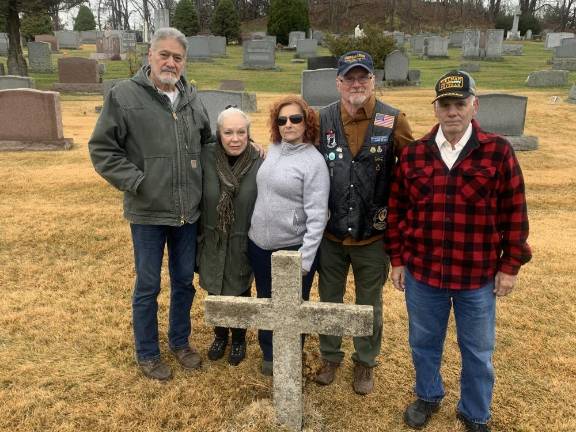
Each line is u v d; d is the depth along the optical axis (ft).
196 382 10.80
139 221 10.00
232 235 10.33
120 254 17.28
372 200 9.45
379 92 54.90
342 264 10.29
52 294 14.42
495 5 177.99
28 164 28.35
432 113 43.55
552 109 45.78
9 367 11.09
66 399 10.18
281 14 112.47
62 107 47.88
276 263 8.50
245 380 10.86
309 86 43.39
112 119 9.57
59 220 19.93
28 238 18.15
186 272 10.69
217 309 8.92
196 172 10.16
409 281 9.21
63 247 17.67
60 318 13.14
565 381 10.96
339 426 9.70
